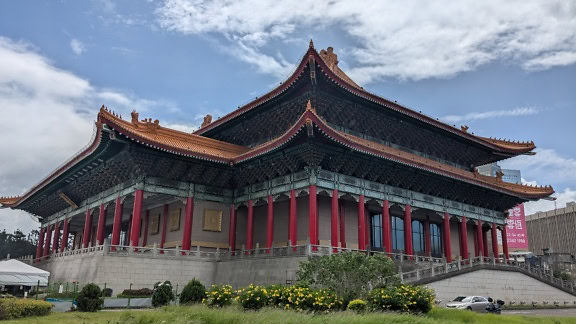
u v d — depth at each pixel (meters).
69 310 30.94
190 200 50.97
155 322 21.72
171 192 50.03
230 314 22.38
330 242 45.62
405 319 23.73
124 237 68.38
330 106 51.38
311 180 45.47
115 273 42.19
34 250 132.75
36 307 26.84
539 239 156.62
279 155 47.62
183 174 50.97
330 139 43.72
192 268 46.50
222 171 52.59
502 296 50.59
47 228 78.19
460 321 27.05
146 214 60.06
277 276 41.44
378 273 30.02
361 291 29.27
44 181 64.56
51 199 71.00
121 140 44.97
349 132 55.09
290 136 43.41
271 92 50.62
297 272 32.22
